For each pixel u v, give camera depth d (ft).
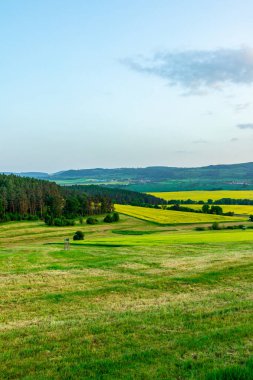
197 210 547.90
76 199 520.42
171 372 33.96
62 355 40.09
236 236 215.92
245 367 32.48
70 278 89.71
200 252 138.51
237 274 89.81
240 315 52.70
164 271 96.63
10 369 36.70
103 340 44.16
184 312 55.47
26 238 355.56
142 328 48.11
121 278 88.48
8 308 62.64
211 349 39.47
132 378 32.96
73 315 57.06
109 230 396.98
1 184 541.34
